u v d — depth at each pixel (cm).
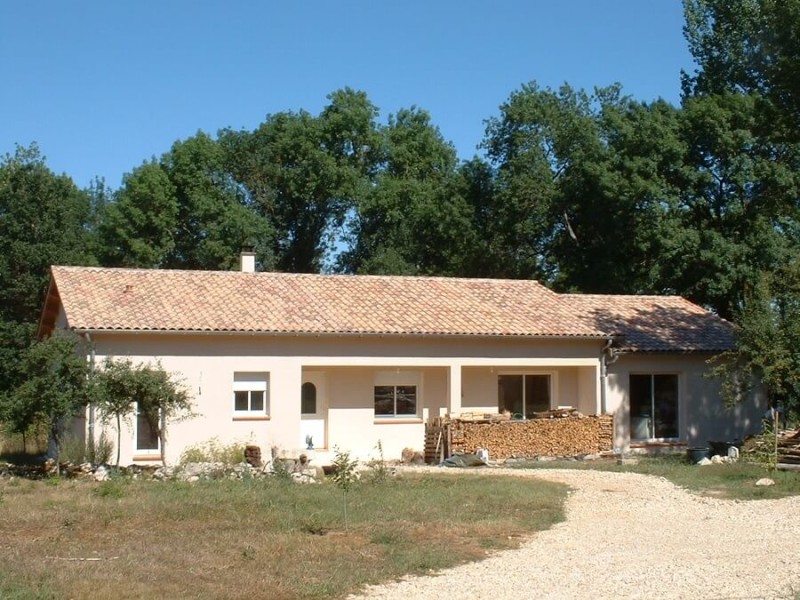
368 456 2838
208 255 4972
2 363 3912
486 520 1567
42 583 1068
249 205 5459
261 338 2652
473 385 2988
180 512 1588
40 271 4166
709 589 1086
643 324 3206
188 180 5131
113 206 5122
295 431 2664
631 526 1541
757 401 3198
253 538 1380
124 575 1127
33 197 4203
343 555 1271
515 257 4919
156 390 2241
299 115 5591
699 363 3138
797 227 3997
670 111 4150
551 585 1115
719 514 1661
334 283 3094
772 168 3906
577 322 3047
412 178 5591
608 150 4288
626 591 1082
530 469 2478
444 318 2895
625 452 3019
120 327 2481
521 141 4766
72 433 2395
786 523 1559
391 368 2895
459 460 2627
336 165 5378
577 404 3098
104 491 1809
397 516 1588
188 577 1130
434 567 1211
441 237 5116
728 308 4100
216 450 2536
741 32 4406
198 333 2561
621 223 4169
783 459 2411
